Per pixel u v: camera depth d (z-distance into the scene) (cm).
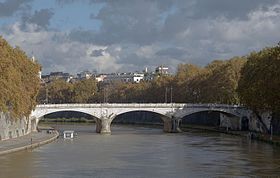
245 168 10356
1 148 12569
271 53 16662
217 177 9319
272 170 10106
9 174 9475
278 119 17275
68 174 9531
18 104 14912
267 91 15725
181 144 15625
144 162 11244
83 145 15050
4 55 14075
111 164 10875
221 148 14300
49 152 12888
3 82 13650
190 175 9512
